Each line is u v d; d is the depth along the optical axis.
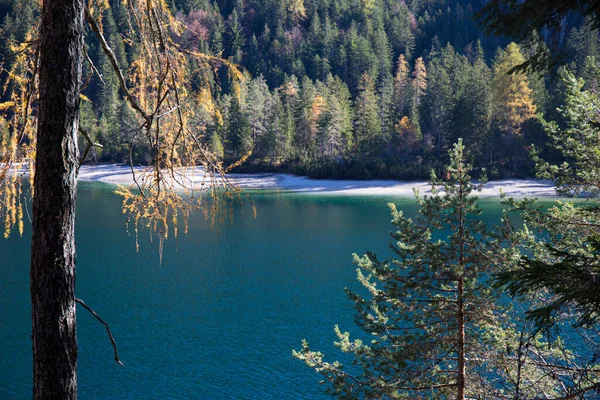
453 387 11.31
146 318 27.08
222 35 153.00
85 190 81.62
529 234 10.51
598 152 9.44
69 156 3.72
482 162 81.81
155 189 4.91
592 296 4.03
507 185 73.56
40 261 3.68
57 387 3.71
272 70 148.50
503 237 10.70
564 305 4.45
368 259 12.12
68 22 3.65
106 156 94.69
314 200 72.25
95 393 19.27
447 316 11.28
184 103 4.87
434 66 118.50
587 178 9.73
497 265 10.55
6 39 4.04
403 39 165.12
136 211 4.92
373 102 104.25
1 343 23.62
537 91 79.69
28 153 4.05
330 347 23.05
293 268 36.94
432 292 11.73
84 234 50.09
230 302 29.56
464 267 10.71
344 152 97.50
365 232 49.59
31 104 4.00
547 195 66.31
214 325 25.97
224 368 21.25
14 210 4.15
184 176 5.15
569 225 9.54
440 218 11.27
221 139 85.94
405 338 11.48
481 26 4.32
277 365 21.50
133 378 20.45
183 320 26.75
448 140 88.00
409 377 11.19
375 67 137.38
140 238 48.16
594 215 9.10
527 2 3.96
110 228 53.09
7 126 4.00
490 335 10.72
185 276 35.19
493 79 88.94
